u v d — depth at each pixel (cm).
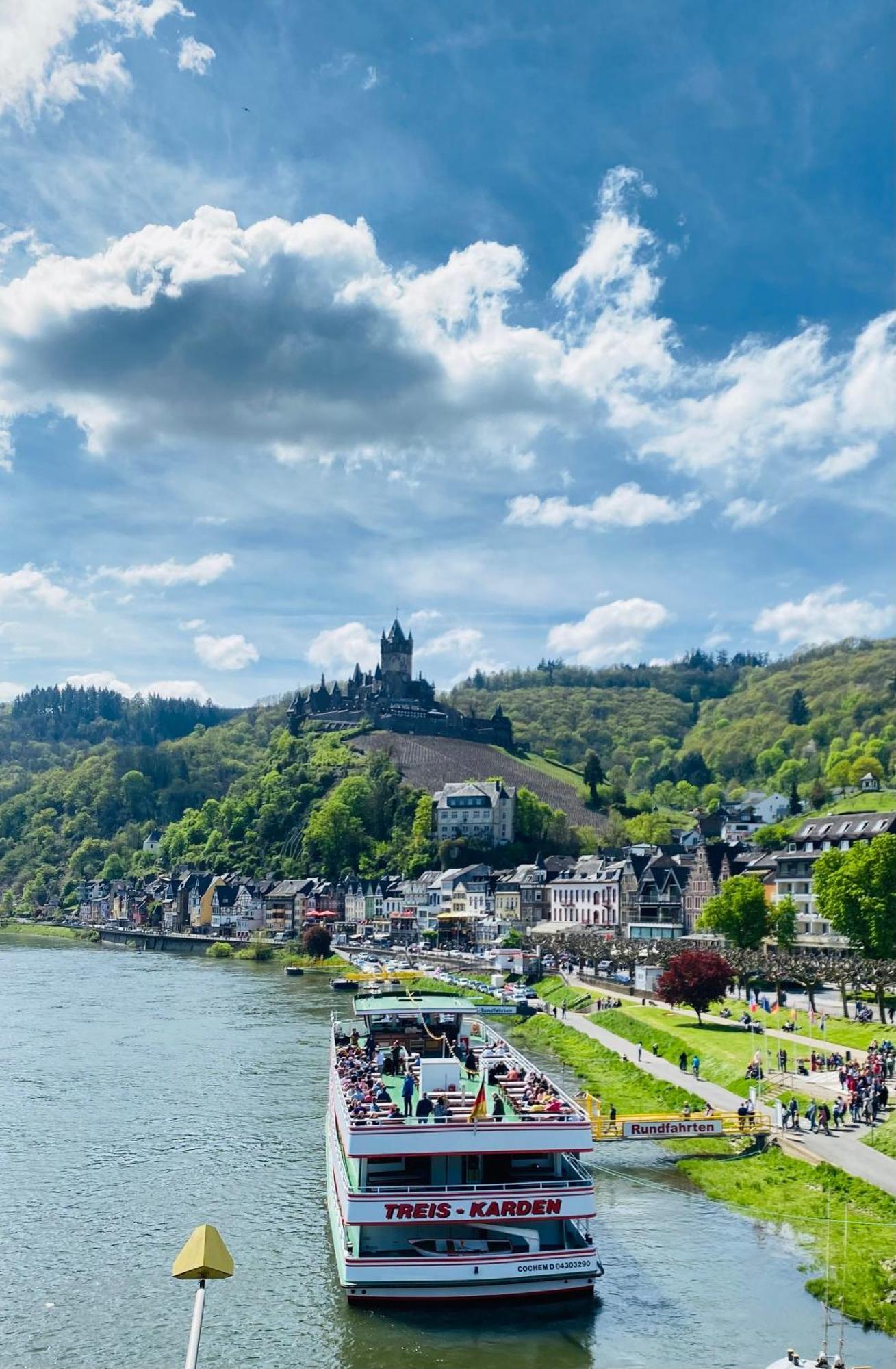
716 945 16188
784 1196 6581
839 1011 11969
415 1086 6212
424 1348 4881
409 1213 5172
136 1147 8119
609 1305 5238
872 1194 6378
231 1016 14912
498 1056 7044
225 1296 5522
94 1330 5209
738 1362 4675
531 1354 4803
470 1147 5312
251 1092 9875
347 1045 7388
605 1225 6288
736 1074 9369
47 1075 10619
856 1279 5369
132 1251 6150
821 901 12631
